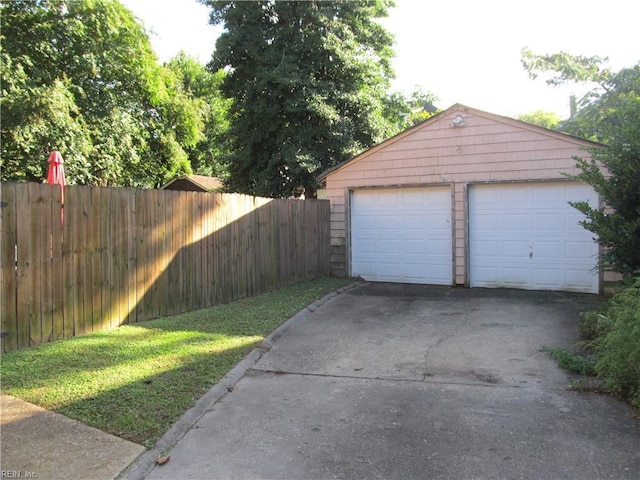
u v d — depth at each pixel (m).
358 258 11.58
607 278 8.95
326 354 5.71
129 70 16.14
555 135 9.32
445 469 3.15
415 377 4.89
